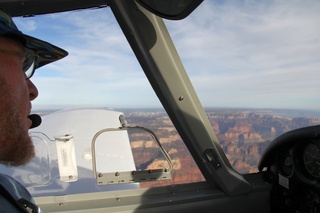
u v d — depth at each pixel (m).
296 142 0.59
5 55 0.26
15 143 0.25
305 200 0.61
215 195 0.65
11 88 0.25
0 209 0.24
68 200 0.62
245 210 0.67
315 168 0.57
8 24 0.27
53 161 0.65
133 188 0.66
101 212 0.61
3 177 0.31
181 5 0.42
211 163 0.63
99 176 0.63
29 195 0.33
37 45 0.30
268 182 0.68
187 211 0.64
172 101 0.58
